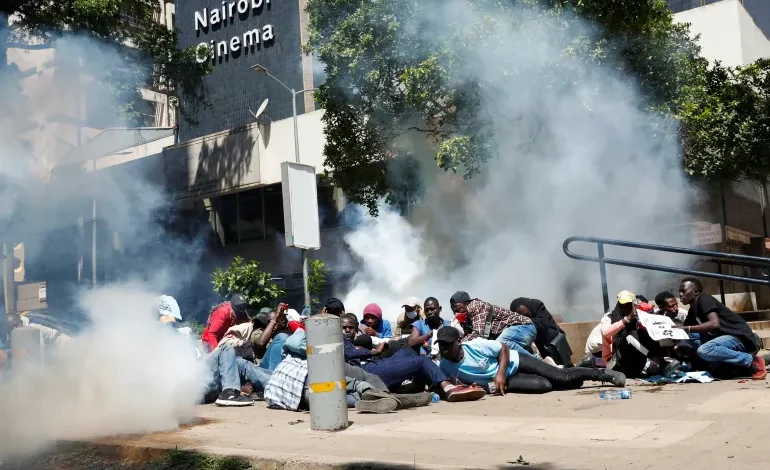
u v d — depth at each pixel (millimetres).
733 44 23594
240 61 38969
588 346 9414
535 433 5434
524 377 7836
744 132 20672
